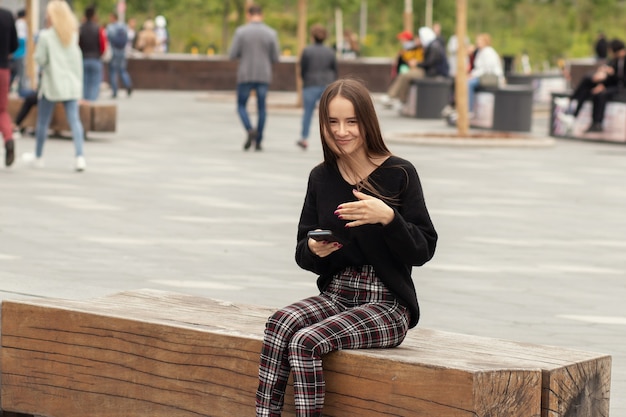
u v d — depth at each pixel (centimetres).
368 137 470
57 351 520
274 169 1647
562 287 902
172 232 1094
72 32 1543
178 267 925
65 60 1539
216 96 3403
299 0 2950
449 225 1191
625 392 618
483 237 1124
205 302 556
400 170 471
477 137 2197
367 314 462
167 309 530
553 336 739
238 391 473
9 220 1132
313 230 481
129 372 502
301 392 446
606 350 709
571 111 2359
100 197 1312
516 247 1074
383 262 470
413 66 2980
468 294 862
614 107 2289
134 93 3778
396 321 466
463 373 420
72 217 1164
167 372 491
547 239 1126
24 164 1617
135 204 1267
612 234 1172
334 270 480
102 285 843
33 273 880
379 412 443
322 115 471
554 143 2169
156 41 4431
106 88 3909
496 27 5869
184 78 4034
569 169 1780
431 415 429
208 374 480
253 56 1897
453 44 3506
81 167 1552
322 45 1948
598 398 462
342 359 451
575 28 6062
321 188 480
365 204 449
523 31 5803
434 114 2895
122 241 1038
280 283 871
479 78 2644
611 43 2312
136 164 1664
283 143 2084
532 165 1822
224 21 4959
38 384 527
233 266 936
